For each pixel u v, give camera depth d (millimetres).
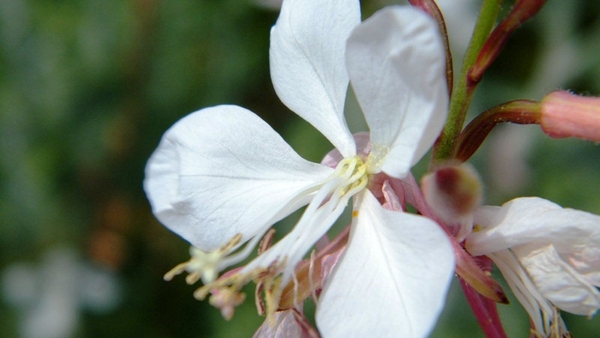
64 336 210
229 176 111
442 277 99
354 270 104
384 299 102
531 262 109
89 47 217
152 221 217
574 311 108
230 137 111
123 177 218
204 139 111
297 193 109
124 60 216
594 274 107
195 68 219
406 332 99
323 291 104
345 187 109
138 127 217
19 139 213
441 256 100
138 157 218
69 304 212
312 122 113
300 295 108
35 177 214
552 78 217
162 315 212
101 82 217
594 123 108
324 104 112
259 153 112
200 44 219
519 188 204
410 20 97
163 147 111
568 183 202
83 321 211
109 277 215
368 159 109
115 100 217
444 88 97
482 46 112
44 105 215
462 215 105
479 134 113
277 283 107
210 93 220
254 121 112
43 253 216
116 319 211
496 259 111
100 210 218
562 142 204
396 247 103
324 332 102
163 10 216
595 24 219
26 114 214
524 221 107
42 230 215
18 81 214
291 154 112
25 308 213
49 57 216
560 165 204
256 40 222
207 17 219
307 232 106
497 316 113
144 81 216
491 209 110
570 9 218
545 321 109
